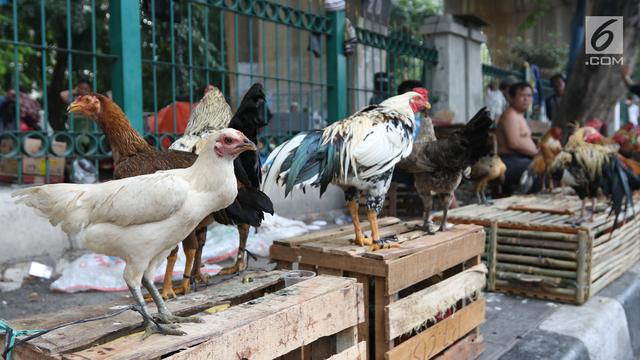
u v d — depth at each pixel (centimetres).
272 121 649
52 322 194
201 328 175
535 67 1259
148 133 486
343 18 681
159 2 506
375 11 824
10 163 480
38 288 404
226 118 343
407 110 283
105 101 263
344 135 263
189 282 266
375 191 270
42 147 435
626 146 610
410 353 258
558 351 322
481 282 316
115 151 266
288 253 281
